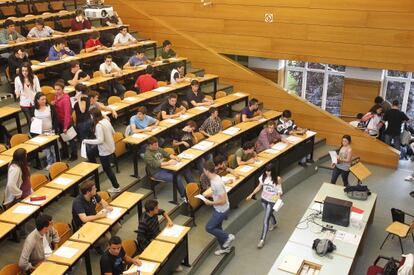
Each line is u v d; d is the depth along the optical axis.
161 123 10.28
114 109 10.08
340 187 8.99
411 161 12.62
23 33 12.77
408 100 14.35
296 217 9.82
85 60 11.90
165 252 6.59
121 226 8.16
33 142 8.55
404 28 11.71
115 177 8.73
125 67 12.27
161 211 7.26
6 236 6.62
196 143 10.29
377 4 11.85
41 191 7.43
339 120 12.66
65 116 9.06
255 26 13.65
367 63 12.41
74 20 13.38
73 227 7.15
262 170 9.88
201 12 14.30
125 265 6.38
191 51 14.51
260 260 8.34
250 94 13.88
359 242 7.18
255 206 9.76
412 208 10.15
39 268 5.94
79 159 9.62
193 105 11.61
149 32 15.00
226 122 11.43
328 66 15.27
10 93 10.64
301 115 13.16
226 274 7.94
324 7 12.51
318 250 6.82
